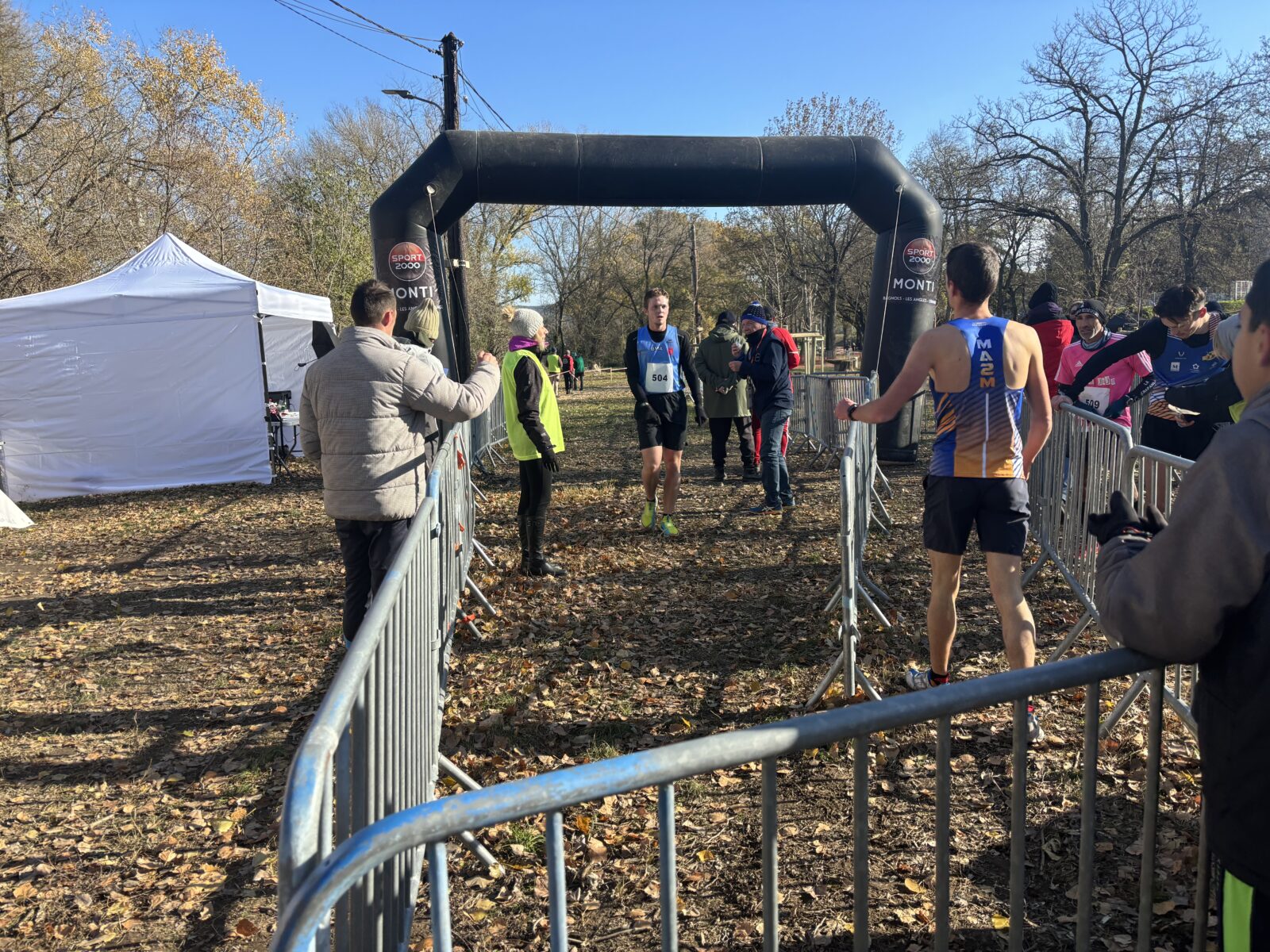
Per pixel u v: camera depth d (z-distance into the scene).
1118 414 6.01
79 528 9.16
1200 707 1.47
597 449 14.12
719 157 10.10
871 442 7.06
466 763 3.62
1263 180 25.39
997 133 29.59
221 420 11.44
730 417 9.86
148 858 3.09
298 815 1.19
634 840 2.99
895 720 1.54
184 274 11.90
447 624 4.13
